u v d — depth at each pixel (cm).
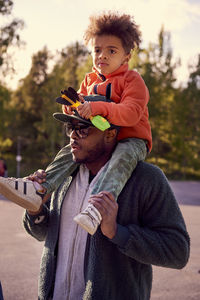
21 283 571
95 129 207
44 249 226
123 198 204
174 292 547
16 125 6256
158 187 206
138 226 198
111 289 198
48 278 218
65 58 4131
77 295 208
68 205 220
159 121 4566
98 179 205
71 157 223
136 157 209
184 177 5328
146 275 211
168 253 194
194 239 892
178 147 5300
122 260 200
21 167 5344
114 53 225
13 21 3262
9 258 700
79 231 212
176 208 208
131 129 217
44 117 4578
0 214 1208
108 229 186
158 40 4153
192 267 671
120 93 225
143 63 4038
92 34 229
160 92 4325
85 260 206
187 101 5141
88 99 213
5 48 3231
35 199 203
